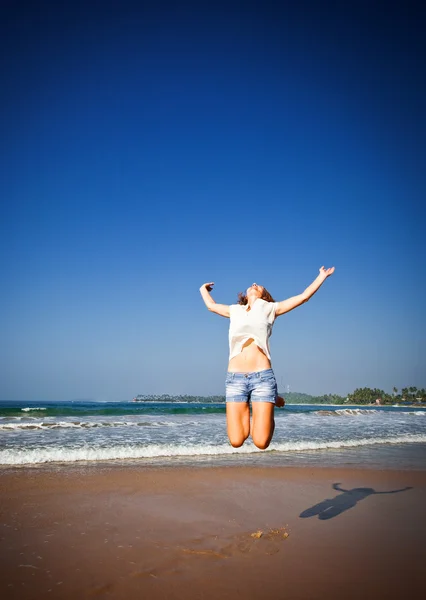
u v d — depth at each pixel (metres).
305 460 9.14
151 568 3.26
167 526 4.34
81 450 9.25
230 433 4.15
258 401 4.01
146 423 17.02
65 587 2.93
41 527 4.24
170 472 7.32
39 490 5.82
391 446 12.09
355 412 32.38
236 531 4.21
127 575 3.13
